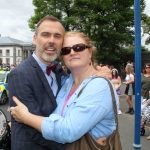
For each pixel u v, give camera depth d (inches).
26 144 71.3
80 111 63.9
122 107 377.1
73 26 1148.5
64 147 68.8
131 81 324.2
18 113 69.1
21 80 73.0
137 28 132.2
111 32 1067.3
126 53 1179.9
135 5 131.6
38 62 81.2
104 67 84.6
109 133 68.6
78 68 77.4
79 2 1119.0
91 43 81.7
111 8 1111.6
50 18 80.7
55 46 79.1
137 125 142.8
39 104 74.9
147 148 195.5
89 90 66.4
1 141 96.0
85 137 67.3
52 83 84.6
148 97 238.4
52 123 64.4
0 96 423.2
